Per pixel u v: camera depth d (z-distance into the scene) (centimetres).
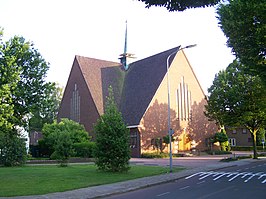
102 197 1314
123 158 2162
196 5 610
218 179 1817
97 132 2234
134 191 1473
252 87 3416
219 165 2777
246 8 1285
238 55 1505
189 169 2438
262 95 3388
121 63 6053
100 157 2177
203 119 5316
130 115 4741
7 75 1602
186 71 5169
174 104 4941
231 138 7494
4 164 2727
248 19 1324
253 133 3750
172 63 4981
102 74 5591
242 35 1402
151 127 4584
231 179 1805
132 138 4569
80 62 5606
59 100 7350
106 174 2044
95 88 5312
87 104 5269
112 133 2177
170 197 1234
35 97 1756
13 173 2080
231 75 3638
